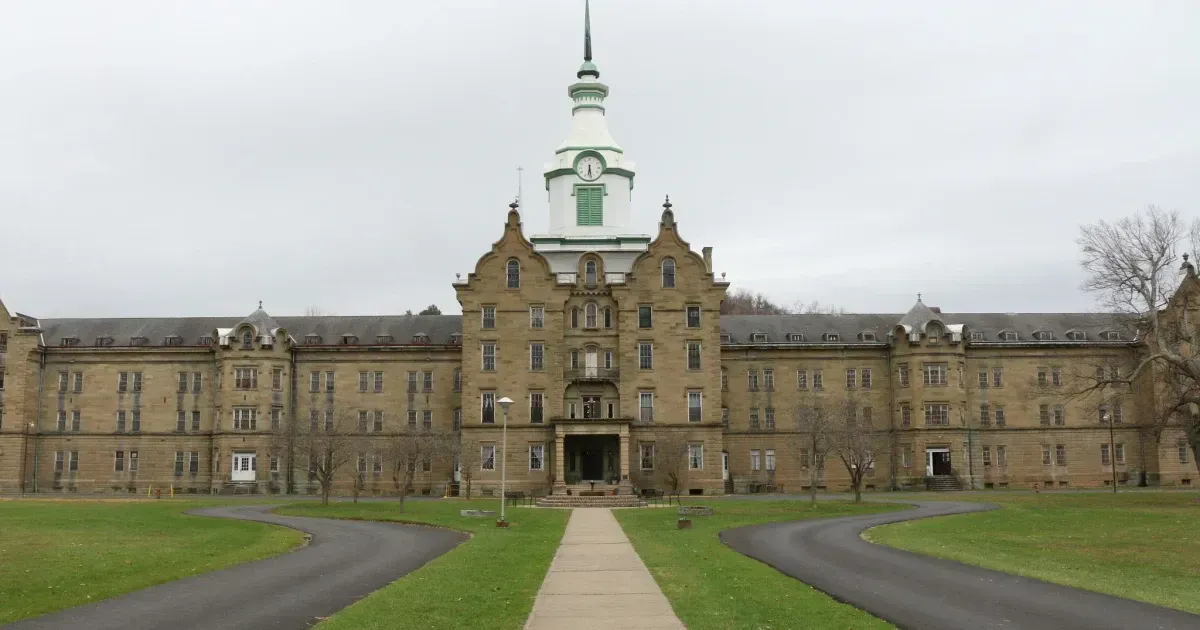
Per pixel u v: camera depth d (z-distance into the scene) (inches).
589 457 4148.6
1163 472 4505.4
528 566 1553.9
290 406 4503.0
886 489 4468.5
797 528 2327.8
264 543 1955.0
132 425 4542.3
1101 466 4557.1
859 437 3398.1
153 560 1633.9
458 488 4284.0
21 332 4515.3
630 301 4136.3
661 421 4077.3
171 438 4520.2
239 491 4335.6
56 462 4525.1
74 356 4594.0
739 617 1087.6
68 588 1318.9
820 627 1034.1
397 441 3686.0
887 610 1153.4
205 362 4566.9
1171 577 1443.2
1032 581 1396.4
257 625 1067.9
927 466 4431.6
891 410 4552.2
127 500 3565.5
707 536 2113.7
